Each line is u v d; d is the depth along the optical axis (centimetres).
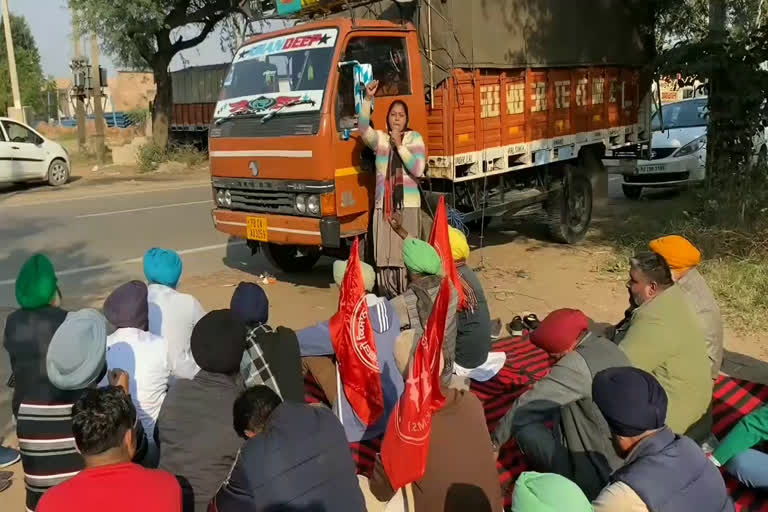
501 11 764
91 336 311
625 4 1012
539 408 357
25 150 1689
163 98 2217
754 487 367
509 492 382
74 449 313
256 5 820
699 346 376
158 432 311
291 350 378
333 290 773
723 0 1070
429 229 716
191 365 420
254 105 690
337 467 262
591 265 858
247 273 848
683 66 979
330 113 633
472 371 523
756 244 819
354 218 670
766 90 971
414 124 696
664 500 245
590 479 350
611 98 1011
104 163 2309
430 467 284
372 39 664
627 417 257
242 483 254
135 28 1961
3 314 703
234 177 722
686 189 1312
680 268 439
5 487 404
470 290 497
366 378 400
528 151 838
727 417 469
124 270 866
